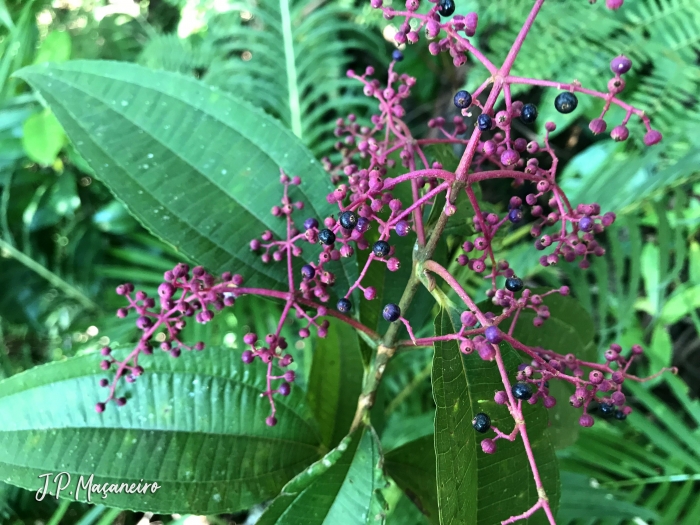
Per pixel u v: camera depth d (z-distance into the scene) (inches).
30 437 6.5
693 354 18.0
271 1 17.3
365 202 5.9
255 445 7.1
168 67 17.4
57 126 13.6
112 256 17.8
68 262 17.1
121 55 18.9
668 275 12.4
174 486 6.7
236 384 7.2
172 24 21.0
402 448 7.8
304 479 6.3
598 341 15.6
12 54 12.5
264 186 7.3
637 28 14.8
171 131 7.1
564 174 17.2
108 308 17.1
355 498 6.2
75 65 7.0
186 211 6.9
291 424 7.4
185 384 7.0
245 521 14.6
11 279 16.6
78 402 6.7
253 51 17.8
